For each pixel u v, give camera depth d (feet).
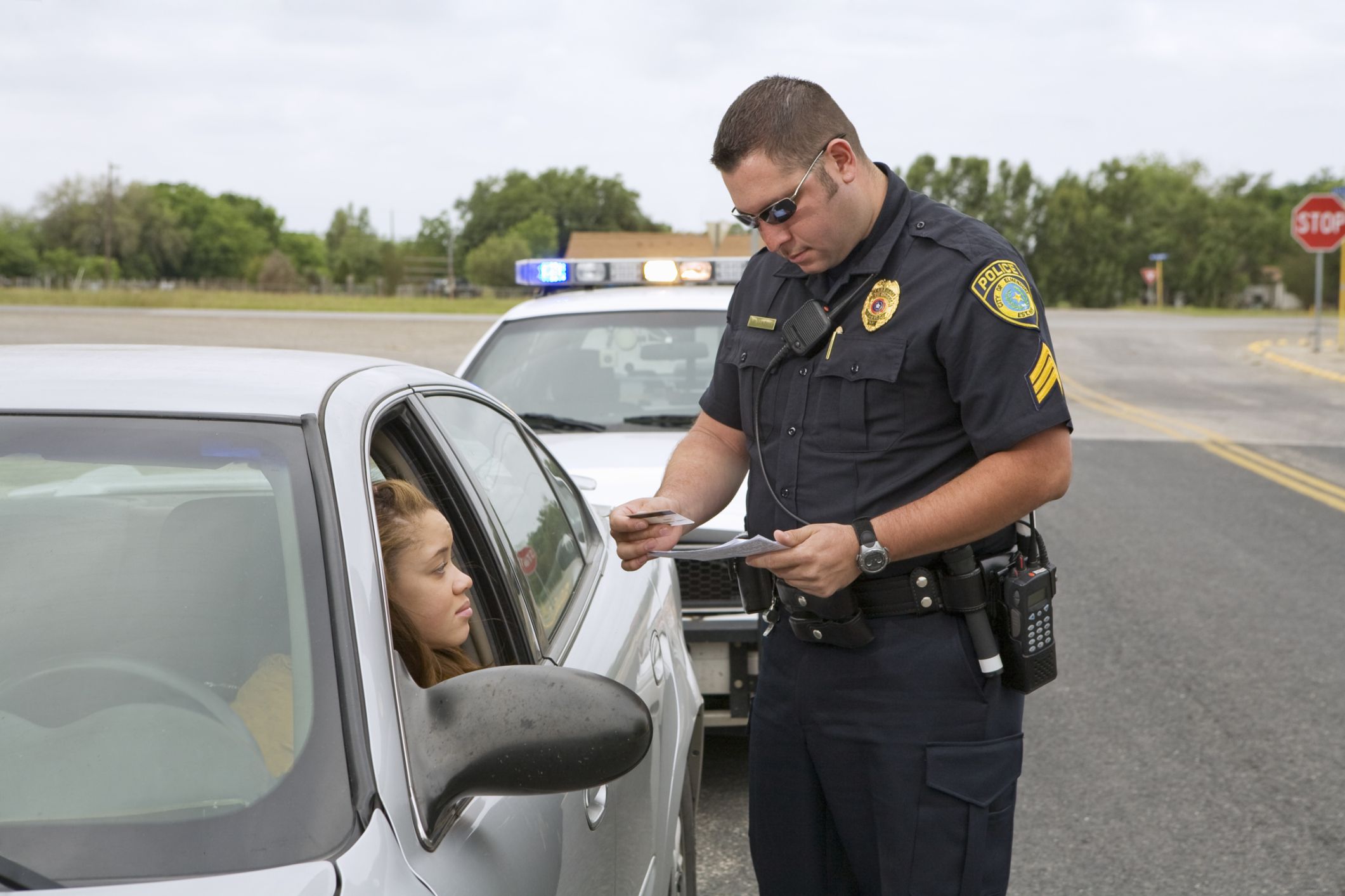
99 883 3.89
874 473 7.13
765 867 8.12
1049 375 6.81
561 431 15.15
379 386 6.12
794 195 6.84
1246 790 13.33
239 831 4.07
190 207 444.55
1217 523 27.68
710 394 8.16
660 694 8.29
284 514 4.79
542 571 7.59
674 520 6.95
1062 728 15.19
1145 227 360.48
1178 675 17.08
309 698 4.37
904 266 7.02
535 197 506.89
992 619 7.28
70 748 4.35
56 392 5.21
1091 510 29.22
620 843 6.63
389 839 4.14
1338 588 21.75
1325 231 84.74
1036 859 11.79
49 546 4.86
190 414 5.08
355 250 505.25
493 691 4.63
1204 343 104.32
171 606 4.65
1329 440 42.73
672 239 306.35
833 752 7.47
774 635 7.73
